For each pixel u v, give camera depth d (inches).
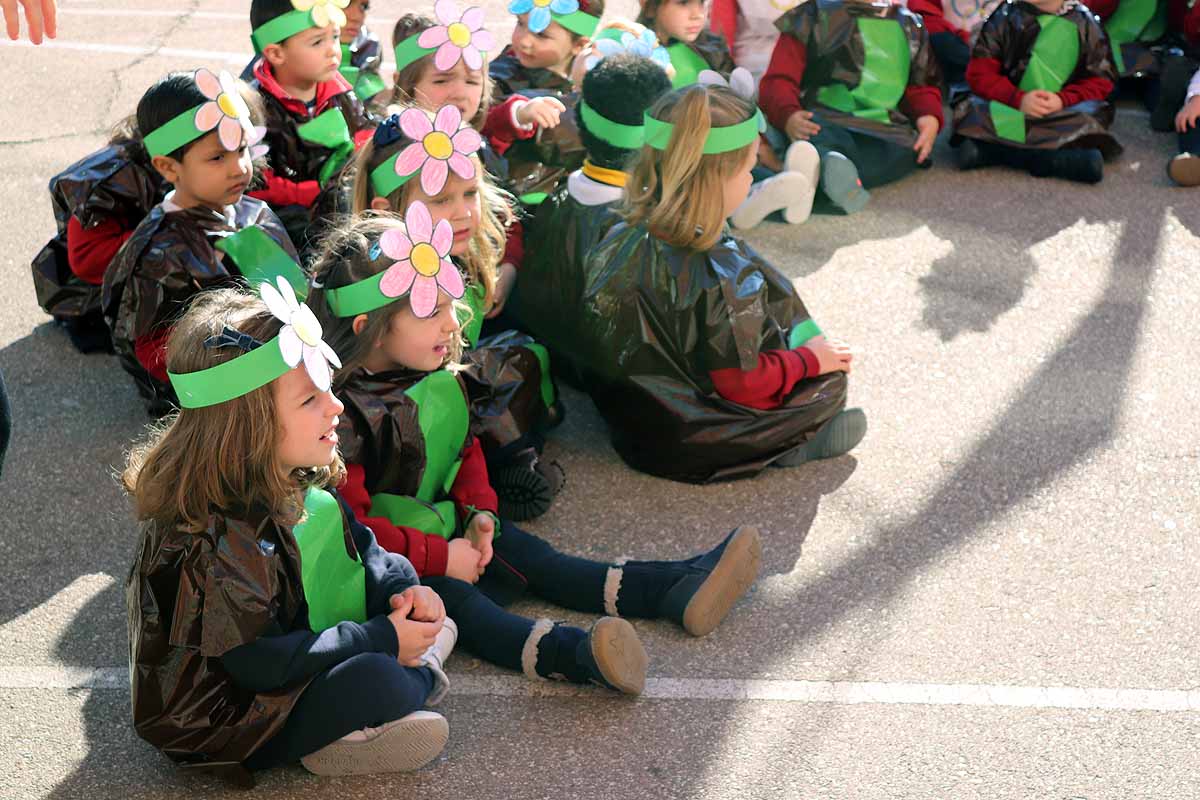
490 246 131.8
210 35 269.9
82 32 269.7
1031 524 129.5
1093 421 145.5
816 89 201.6
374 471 113.5
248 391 88.2
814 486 135.7
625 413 134.7
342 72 190.9
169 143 125.0
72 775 99.6
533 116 157.8
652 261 127.3
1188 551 125.3
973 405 148.7
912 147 199.9
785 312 138.9
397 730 96.7
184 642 89.7
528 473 127.5
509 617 109.9
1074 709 106.7
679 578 114.7
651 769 100.5
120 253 129.8
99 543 126.8
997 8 207.8
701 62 191.0
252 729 92.8
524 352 132.9
